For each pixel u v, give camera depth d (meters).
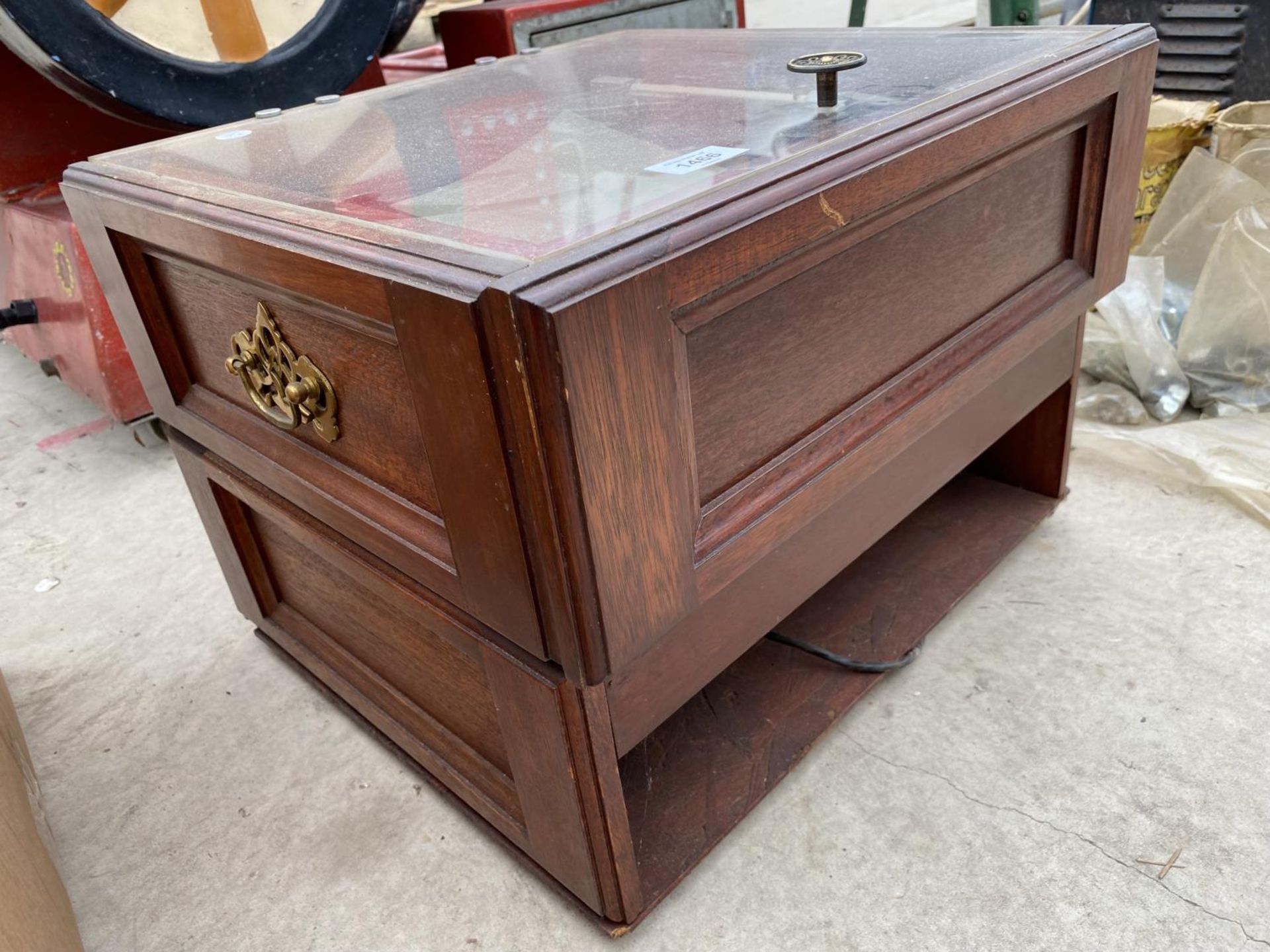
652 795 0.88
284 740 1.05
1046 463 1.20
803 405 0.70
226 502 1.02
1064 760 0.90
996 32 0.94
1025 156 0.81
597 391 0.50
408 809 0.94
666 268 0.52
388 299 0.54
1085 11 1.81
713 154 0.66
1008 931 0.76
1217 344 1.39
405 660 0.89
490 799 0.86
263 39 1.30
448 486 0.59
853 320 0.71
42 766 1.04
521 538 0.56
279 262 0.63
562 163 0.69
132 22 1.20
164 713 1.11
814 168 0.61
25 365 2.15
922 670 1.02
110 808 0.98
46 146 1.59
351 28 1.37
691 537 0.62
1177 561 1.13
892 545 1.17
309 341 0.68
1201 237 1.51
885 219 0.68
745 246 0.56
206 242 0.70
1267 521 1.17
